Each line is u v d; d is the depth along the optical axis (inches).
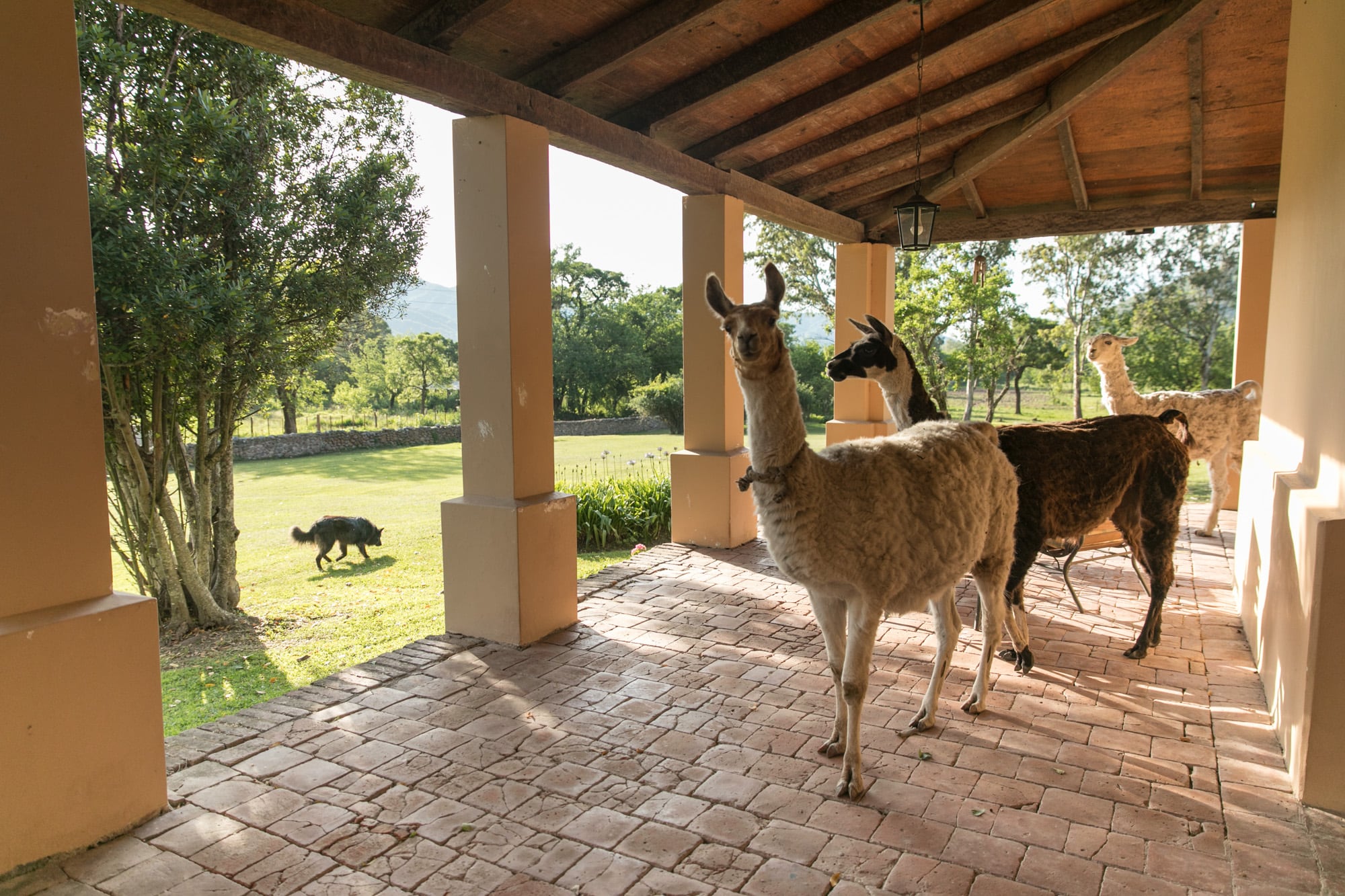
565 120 199.5
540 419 199.8
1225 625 209.8
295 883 105.0
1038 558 284.8
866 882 104.0
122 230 224.8
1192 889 101.7
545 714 156.3
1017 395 1144.8
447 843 113.7
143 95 248.5
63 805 109.8
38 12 105.7
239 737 145.1
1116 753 139.1
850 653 124.6
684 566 269.6
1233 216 342.3
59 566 112.2
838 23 197.2
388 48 152.5
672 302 1465.3
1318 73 159.8
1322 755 119.3
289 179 287.3
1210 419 311.0
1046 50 238.8
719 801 124.5
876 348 184.7
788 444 117.8
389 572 336.5
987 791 126.4
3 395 105.0
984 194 361.1
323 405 1213.1
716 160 275.3
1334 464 134.9
